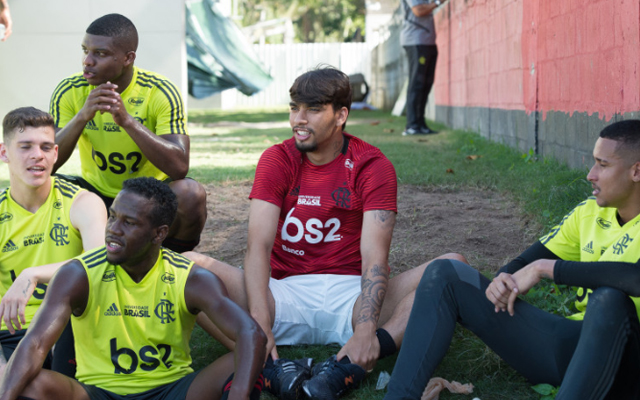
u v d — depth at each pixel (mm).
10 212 2967
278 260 3312
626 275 2352
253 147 9828
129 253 2428
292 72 25516
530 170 6609
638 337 2301
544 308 3447
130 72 3785
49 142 2883
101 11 11742
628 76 4859
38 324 2344
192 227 3809
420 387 2480
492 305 2609
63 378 2332
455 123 12555
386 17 24734
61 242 2986
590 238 2725
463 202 5824
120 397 2439
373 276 3000
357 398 2748
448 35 13094
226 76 16531
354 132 12070
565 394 2250
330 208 3201
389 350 2896
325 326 3150
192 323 2633
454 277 2613
